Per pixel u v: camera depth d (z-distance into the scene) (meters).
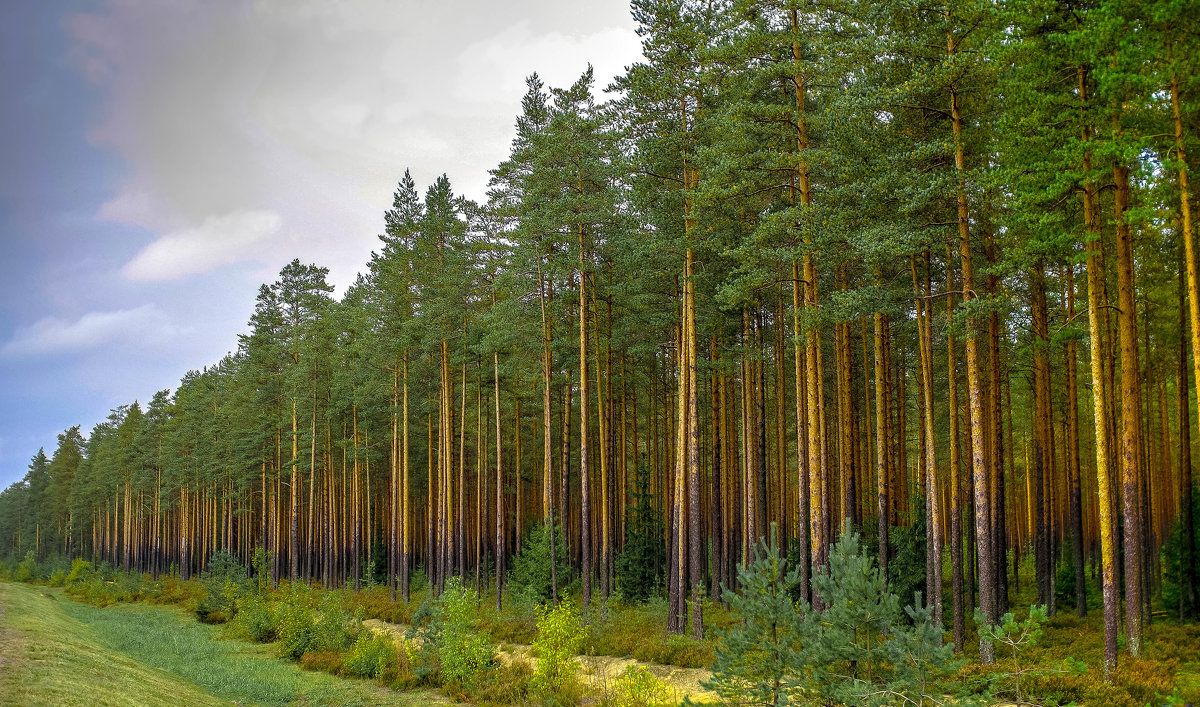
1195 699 13.91
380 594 44.97
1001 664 17.19
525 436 54.31
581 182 30.64
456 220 40.31
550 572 32.22
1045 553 26.59
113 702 16.52
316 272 56.81
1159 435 34.09
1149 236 23.69
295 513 54.03
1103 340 23.48
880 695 11.15
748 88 23.19
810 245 21.50
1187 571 24.67
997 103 19.95
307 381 54.34
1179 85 15.09
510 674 22.59
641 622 26.95
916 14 19.98
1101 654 18.48
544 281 34.12
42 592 63.09
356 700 22.05
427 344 40.06
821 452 22.83
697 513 24.55
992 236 22.38
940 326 29.33
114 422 103.25
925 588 25.11
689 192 24.12
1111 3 14.41
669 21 25.91
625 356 38.38
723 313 28.86
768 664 12.88
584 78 32.28
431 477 44.31
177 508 94.00
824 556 21.34
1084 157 16.62
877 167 20.64
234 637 35.88
